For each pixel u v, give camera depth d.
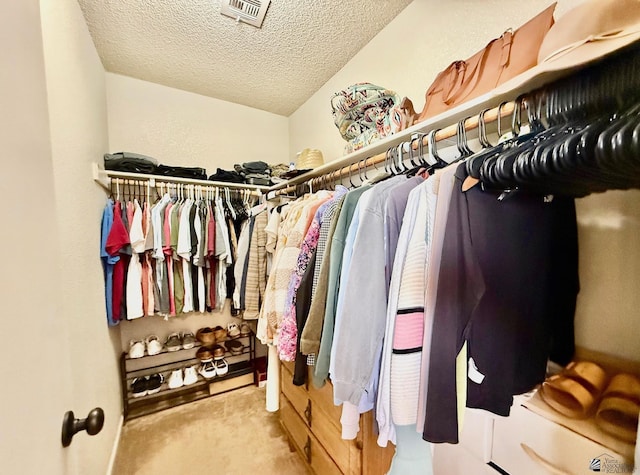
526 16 0.97
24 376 0.37
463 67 0.94
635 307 0.70
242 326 2.47
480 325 0.66
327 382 1.13
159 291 1.84
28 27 0.44
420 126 0.89
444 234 0.60
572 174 0.49
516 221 0.68
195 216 1.91
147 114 2.16
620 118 0.44
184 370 2.14
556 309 0.77
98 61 1.73
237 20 1.52
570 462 0.58
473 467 0.77
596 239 0.76
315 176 1.59
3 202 0.34
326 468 1.15
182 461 1.48
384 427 0.67
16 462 0.34
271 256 1.93
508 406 0.69
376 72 1.65
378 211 0.76
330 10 1.45
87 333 1.17
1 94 0.35
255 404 2.01
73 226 1.06
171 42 1.69
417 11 1.38
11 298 0.35
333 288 0.85
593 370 0.68
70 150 1.07
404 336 0.64
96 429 0.52
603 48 0.45
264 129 2.69
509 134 0.65
